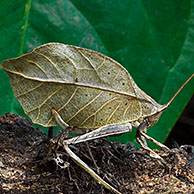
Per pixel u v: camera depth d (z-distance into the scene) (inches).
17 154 11.0
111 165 11.0
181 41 12.8
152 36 12.8
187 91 12.7
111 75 10.5
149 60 12.8
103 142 11.2
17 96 10.6
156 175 10.9
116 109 10.6
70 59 10.4
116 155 11.1
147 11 12.8
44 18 12.5
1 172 10.7
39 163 10.9
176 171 10.9
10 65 10.4
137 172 11.0
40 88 10.5
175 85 12.7
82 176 10.8
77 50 10.3
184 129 15.5
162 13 12.8
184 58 12.7
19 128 11.5
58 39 12.6
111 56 12.7
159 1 12.8
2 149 11.1
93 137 10.6
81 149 11.0
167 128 12.7
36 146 11.2
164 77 12.7
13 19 12.4
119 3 12.7
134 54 12.8
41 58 10.4
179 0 12.7
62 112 10.6
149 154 11.0
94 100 10.5
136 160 11.1
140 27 12.7
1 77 12.5
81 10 12.7
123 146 11.3
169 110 12.7
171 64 12.8
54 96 10.5
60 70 10.4
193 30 12.7
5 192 10.5
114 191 10.5
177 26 12.8
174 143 11.6
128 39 12.7
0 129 11.4
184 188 10.6
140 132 10.8
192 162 11.0
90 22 12.7
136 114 10.7
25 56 10.3
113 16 12.7
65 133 10.8
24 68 10.4
